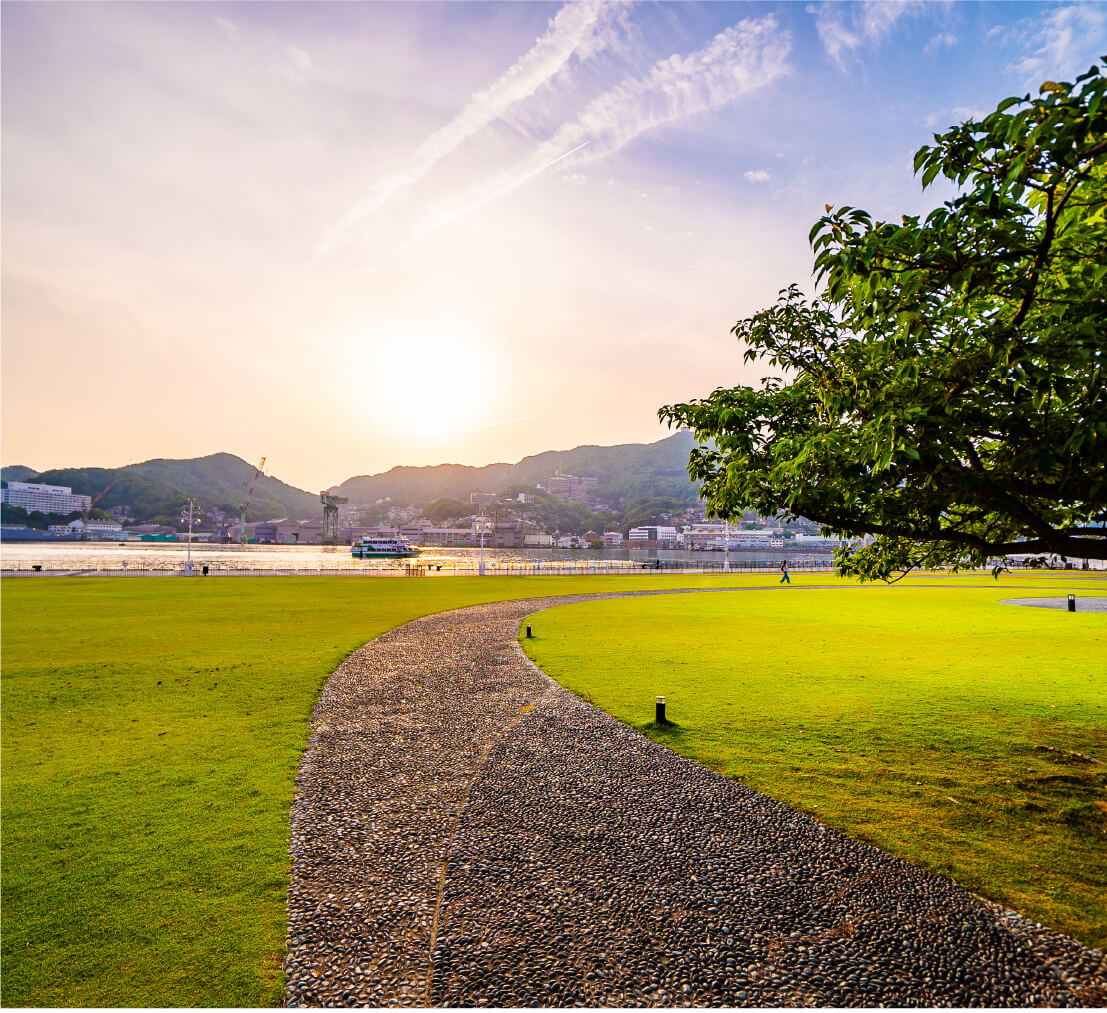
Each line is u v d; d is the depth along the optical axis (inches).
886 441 217.3
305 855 259.0
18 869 245.1
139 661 640.4
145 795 316.8
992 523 339.9
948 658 682.8
